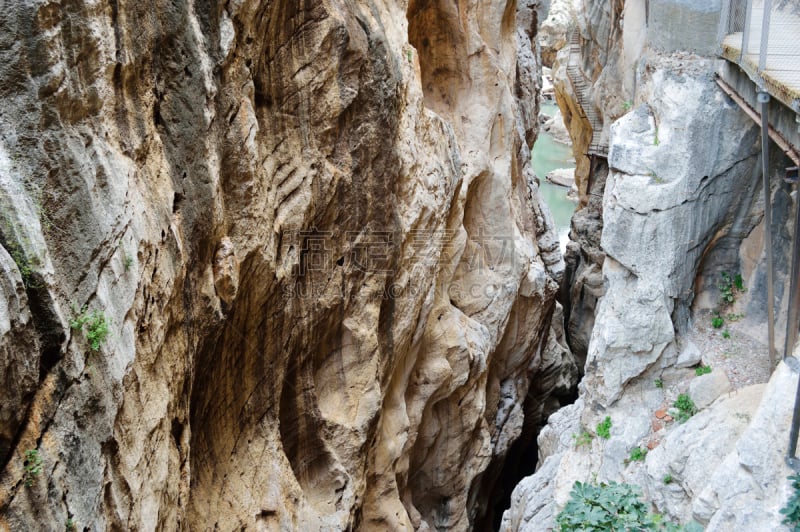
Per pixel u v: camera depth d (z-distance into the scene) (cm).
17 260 379
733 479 657
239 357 684
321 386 841
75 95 436
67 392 409
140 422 484
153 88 539
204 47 579
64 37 424
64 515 396
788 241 872
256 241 647
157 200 526
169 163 558
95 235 438
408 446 1017
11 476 366
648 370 915
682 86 905
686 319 939
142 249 491
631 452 872
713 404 812
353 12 796
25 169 400
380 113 834
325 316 799
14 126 398
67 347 407
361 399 852
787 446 628
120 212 464
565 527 655
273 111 716
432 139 1016
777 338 866
